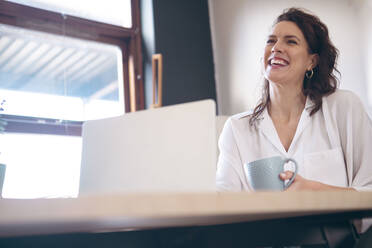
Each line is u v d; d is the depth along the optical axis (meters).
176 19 3.83
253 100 3.56
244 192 0.53
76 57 3.46
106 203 0.45
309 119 1.62
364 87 2.73
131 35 3.69
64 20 3.37
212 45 4.04
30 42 3.25
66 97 3.34
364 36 2.75
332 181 1.50
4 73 3.12
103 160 1.11
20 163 2.97
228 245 0.89
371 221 1.13
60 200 0.44
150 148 1.03
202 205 0.49
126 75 3.67
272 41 1.76
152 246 0.86
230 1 3.90
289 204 0.56
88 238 0.81
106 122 1.13
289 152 1.59
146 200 0.47
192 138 0.98
